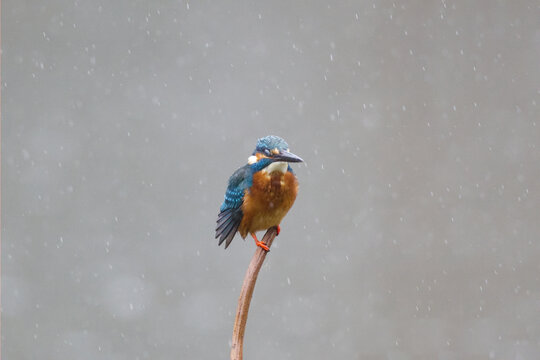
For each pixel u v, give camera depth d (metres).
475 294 14.79
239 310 3.63
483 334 13.89
